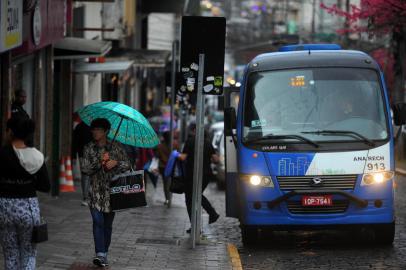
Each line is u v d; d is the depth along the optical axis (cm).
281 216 2362
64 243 2303
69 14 4378
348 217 2344
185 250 2320
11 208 1524
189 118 9100
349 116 2394
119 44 6656
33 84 3525
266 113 2416
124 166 1972
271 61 2480
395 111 2408
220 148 4822
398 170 5194
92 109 2030
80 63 4809
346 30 6481
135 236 2556
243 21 15412
